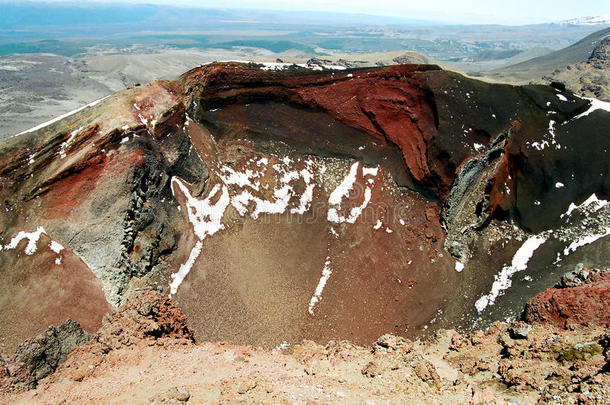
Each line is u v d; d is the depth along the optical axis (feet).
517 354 70.90
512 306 130.93
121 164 135.95
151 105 153.99
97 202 130.72
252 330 127.13
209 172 161.99
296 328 131.03
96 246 126.00
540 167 160.56
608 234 137.49
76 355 78.33
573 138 163.12
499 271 146.51
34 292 118.21
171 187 151.02
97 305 118.21
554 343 69.05
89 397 62.39
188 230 145.89
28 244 124.77
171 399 55.31
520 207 158.30
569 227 147.54
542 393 53.16
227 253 145.79
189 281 134.62
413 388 60.90
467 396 57.00
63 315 115.55
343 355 80.89
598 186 152.46
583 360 59.72
